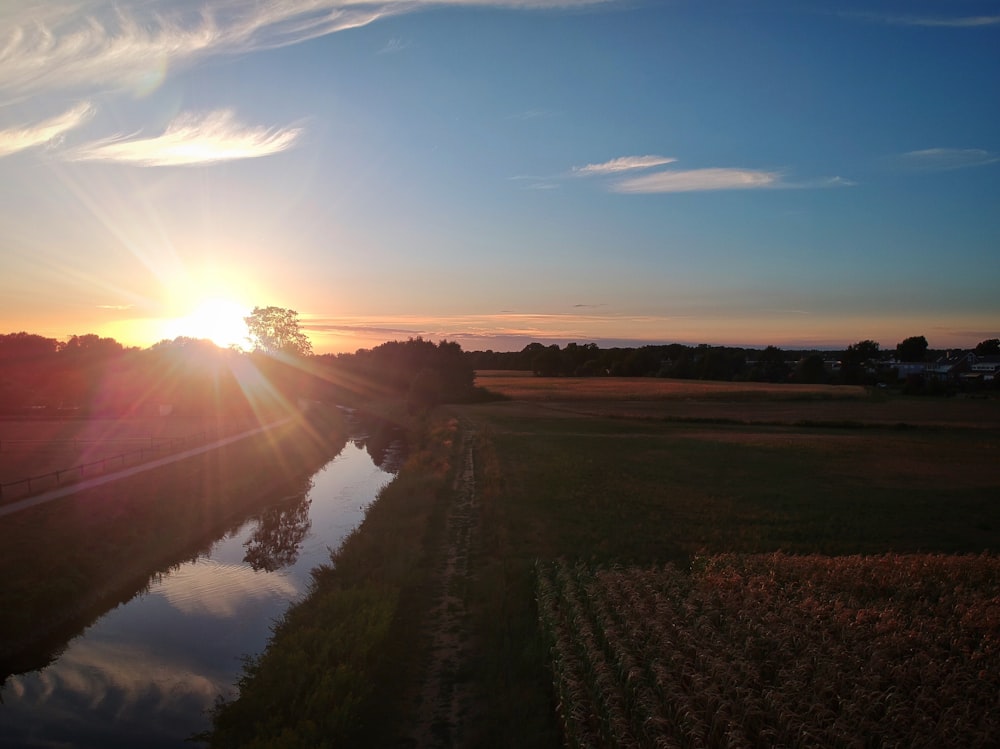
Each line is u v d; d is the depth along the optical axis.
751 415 81.75
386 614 16.53
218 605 21.17
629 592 16.02
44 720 14.38
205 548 28.00
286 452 52.81
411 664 15.50
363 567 21.86
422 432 69.50
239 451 49.16
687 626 13.91
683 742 10.00
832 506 31.91
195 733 13.84
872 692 10.57
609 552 23.39
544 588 17.31
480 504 32.78
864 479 39.59
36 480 34.19
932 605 15.95
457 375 113.12
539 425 72.12
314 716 12.30
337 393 127.81
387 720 13.11
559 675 13.02
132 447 50.03
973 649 13.12
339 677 13.25
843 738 9.41
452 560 23.61
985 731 9.63
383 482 44.38
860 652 12.55
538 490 34.94
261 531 30.80
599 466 43.31
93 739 13.62
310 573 24.42
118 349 107.06
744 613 14.22
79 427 65.56
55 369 95.44
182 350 95.62
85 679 16.28
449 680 14.83
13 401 82.94
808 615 14.66
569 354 193.88
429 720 13.18
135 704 15.06
